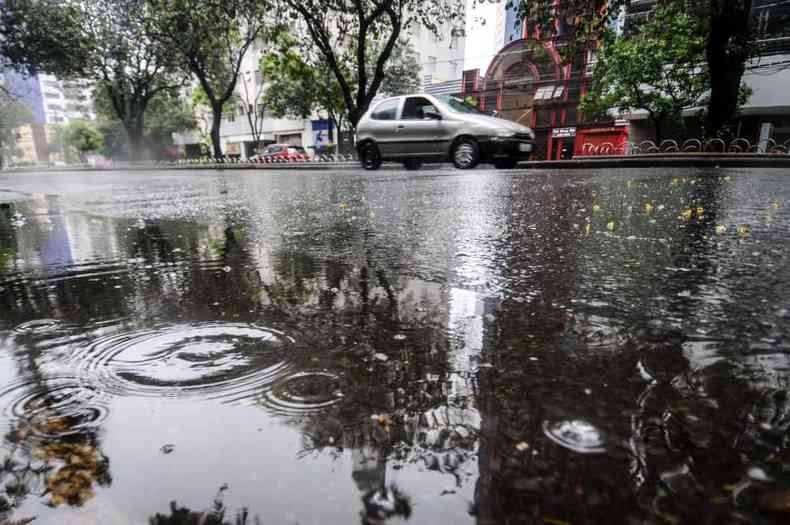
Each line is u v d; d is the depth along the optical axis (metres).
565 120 24.45
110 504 0.54
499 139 8.26
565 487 0.54
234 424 0.69
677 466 0.57
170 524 0.50
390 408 0.73
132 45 23.50
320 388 0.80
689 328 1.05
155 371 0.88
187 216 3.59
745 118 17.70
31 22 20.20
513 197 4.12
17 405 0.77
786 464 0.57
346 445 0.64
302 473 0.58
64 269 1.85
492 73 26.73
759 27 14.52
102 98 31.47
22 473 0.60
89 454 0.63
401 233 2.50
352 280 1.56
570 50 10.88
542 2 10.38
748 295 1.30
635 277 1.52
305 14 14.10
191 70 22.41
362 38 14.03
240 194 5.68
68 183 10.14
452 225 2.72
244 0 15.50
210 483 0.57
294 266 1.79
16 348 1.02
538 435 0.65
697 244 2.05
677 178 5.95
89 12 21.92
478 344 0.99
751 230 2.38
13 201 5.45
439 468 0.58
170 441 0.66
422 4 14.75
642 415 0.69
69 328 1.14
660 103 15.94
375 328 1.09
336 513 0.51
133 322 1.18
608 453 0.60
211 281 1.59
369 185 6.10
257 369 0.88
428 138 9.05
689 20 14.20
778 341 0.97
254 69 36.56
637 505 0.51
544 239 2.23
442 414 0.71
